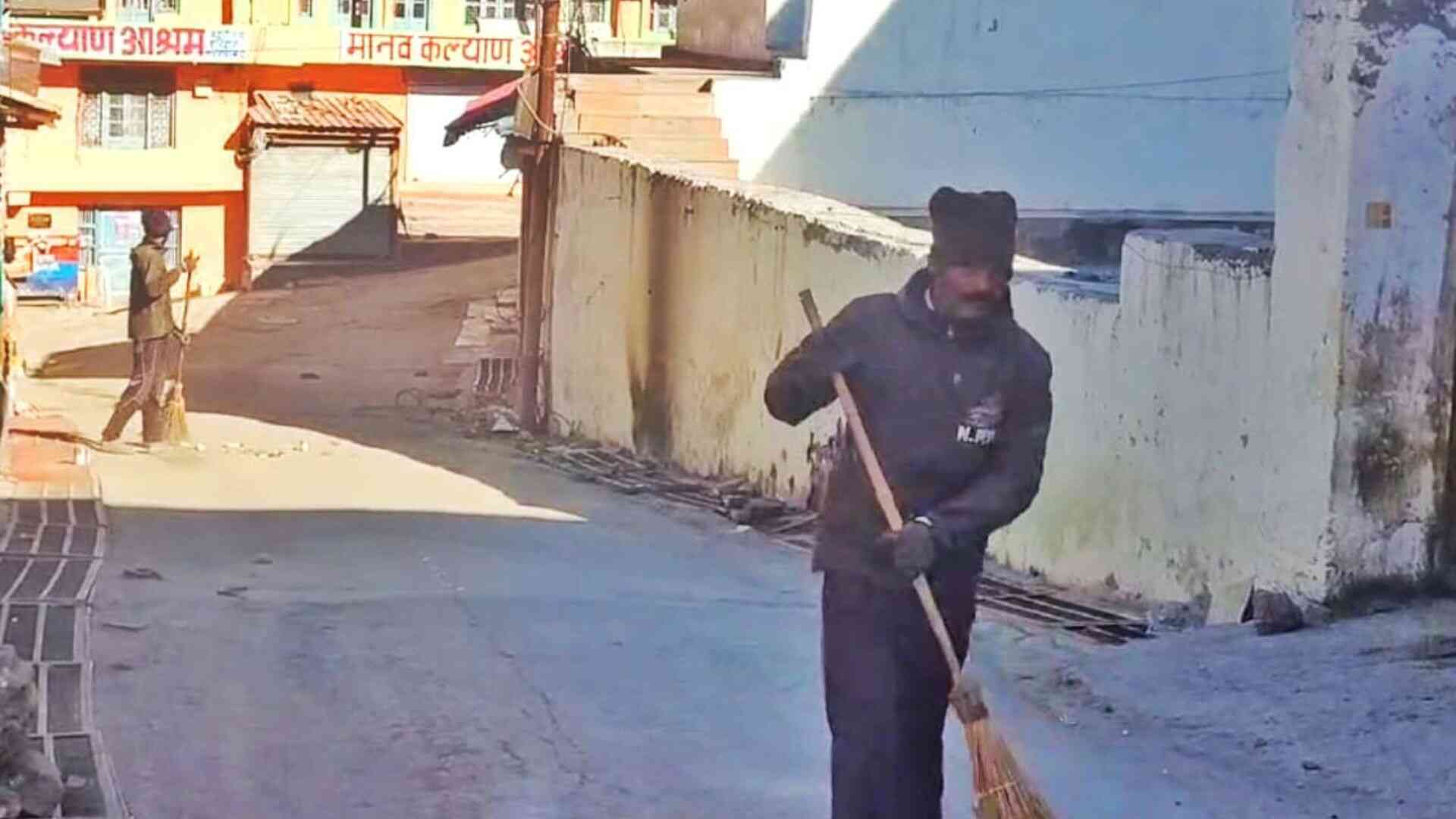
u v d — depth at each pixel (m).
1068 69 21.62
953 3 21.55
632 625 8.79
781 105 21.56
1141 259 9.73
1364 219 7.96
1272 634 7.86
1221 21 21.59
